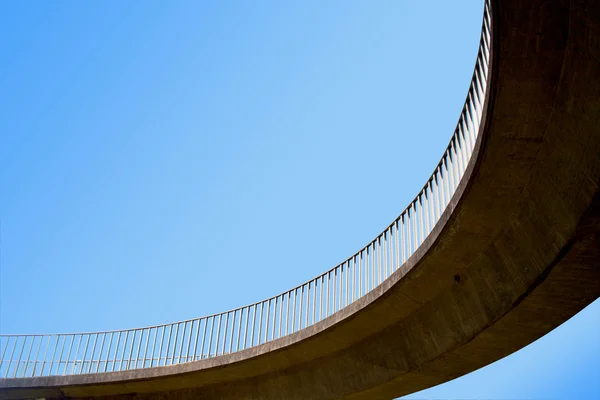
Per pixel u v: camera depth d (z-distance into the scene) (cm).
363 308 1748
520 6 970
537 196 1287
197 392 2309
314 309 1955
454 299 1633
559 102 1121
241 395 2211
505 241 1433
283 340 1995
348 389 1942
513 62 1057
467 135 1462
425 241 1533
